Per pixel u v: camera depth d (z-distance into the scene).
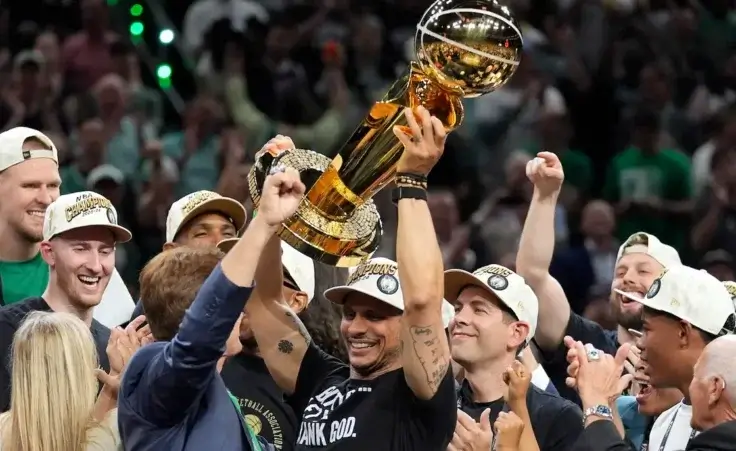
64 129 17.72
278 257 7.34
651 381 8.08
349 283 7.36
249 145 18.41
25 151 9.41
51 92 17.95
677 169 18.28
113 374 7.20
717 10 21.44
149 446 6.10
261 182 6.90
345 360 8.66
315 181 6.74
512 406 7.16
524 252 9.27
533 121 18.80
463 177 18.33
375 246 6.68
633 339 9.97
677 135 19.48
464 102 18.91
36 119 17.45
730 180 17.69
